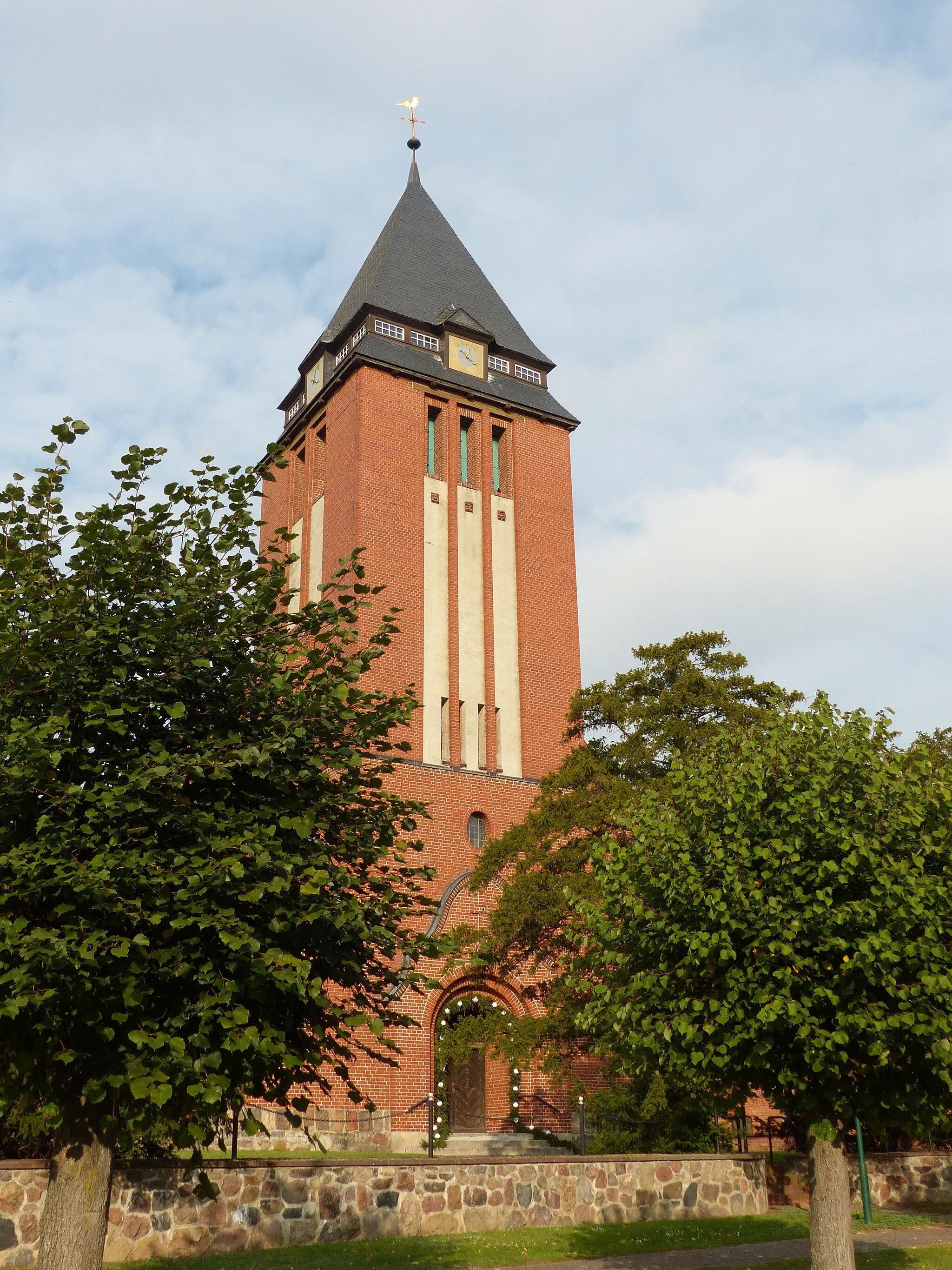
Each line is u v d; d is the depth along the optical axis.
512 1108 26.97
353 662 9.52
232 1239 13.95
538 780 31.23
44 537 9.10
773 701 16.09
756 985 10.83
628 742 24.41
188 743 9.12
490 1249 14.44
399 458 32.38
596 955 12.82
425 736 30.08
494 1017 25.25
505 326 37.19
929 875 11.16
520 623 32.97
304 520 35.34
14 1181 12.70
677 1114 21.00
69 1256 8.01
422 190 39.44
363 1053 25.44
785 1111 12.09
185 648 8.99
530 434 35.47
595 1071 27.88
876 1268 13.65
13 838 8.26
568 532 35.06
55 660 8.46
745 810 11.67
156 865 8.12
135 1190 13.37
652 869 12.09
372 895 9.80
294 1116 9.23
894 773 11.48
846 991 10.43
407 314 34.41
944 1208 19.92
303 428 36.78
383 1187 15.39
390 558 31.19
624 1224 16.88
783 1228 17.00
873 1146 23.03
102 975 7.76
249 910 8.51
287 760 9.46
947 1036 10.29
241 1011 7.79
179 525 9.67
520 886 22.75
